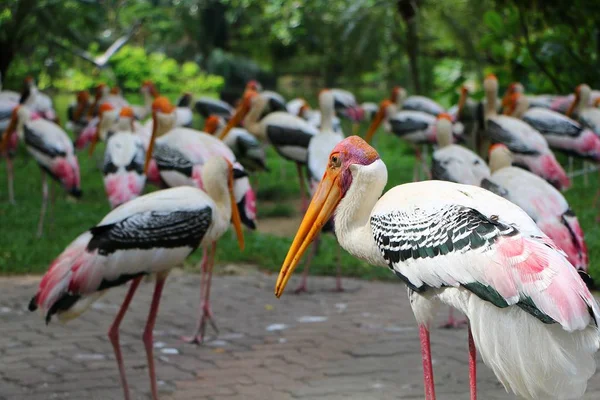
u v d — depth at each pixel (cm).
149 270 627
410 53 2148
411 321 824
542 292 412
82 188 1535
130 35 2397
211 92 3319
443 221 455
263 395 640
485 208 460
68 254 613
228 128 1273
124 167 1055
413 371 688
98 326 809
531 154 1131
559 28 1524
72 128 1872
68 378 676
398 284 970
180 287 948
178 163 959
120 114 1187
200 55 3491
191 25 3434
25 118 1238
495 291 425
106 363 711
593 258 1004
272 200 1477
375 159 509
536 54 1602
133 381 671
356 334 785
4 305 872
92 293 616
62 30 1948
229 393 645
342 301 896
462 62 2420
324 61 2984
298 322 824
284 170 1733
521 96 1384
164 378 678
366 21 2364
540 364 425
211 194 689
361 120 1942
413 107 1738
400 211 479
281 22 2761
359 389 650
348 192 511
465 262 438
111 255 613
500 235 433
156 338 777
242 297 911
